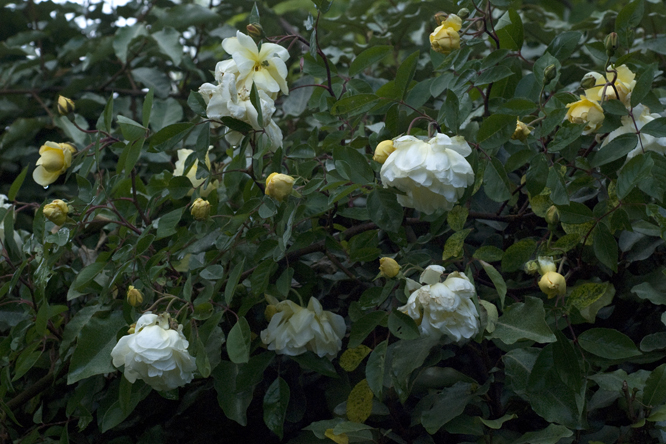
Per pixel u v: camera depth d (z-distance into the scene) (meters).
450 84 1.22
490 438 1.15
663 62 1.94
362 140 1.43
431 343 1.15
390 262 1.12
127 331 1.15
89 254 1.60
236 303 1.30
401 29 2.10
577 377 1.05
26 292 1.39
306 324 1.22
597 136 1.32
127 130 1.19
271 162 1.27
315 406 1.42
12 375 1.48
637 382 1.14
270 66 1.20
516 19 1.27
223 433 1.47
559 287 1.11
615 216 1.19
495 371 1.20
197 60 2.37
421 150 1.01
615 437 1.19
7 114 2.18
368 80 1.89
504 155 1.52
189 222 1.61
